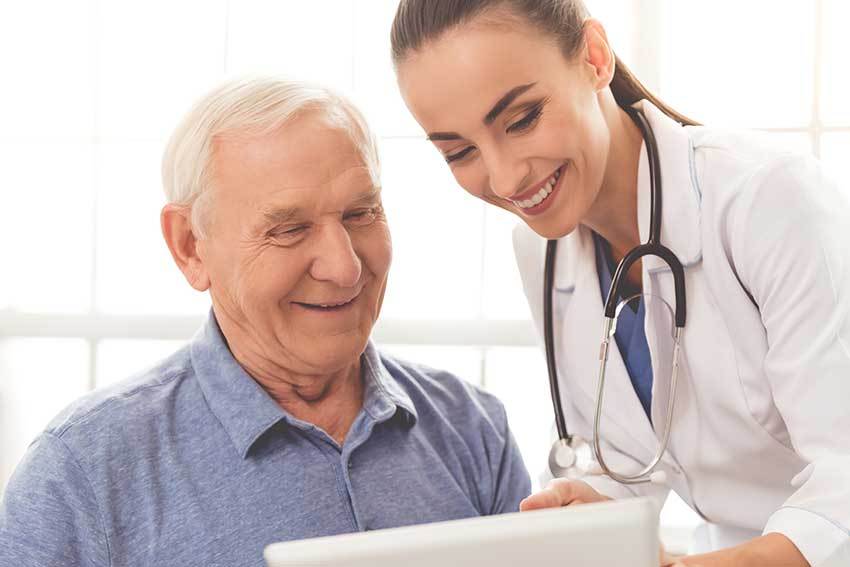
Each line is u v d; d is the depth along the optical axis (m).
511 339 2.65
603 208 1.43
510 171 1.23
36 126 2.83
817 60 2.57
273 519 1.20
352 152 1.19
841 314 1.18
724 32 2.59
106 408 1.22
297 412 1.28
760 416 1.35
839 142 2.58
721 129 1.40
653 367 1.43
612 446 1.54
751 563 1.09
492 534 0.72
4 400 2.80
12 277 2.85
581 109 1.25
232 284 1.21
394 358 1.42
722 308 1.34
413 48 1.21
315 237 1.19
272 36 2.76
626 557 0.72
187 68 2.79
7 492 1.19
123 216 2.81
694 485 1.49
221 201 1.18
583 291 1.52
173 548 1.17
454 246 2.73
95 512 1.17
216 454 1.22
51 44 2.82
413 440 1.33
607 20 2.61
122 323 2.74
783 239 1.22
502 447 1.42
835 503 1.11
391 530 0.72
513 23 1.18
